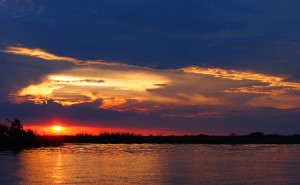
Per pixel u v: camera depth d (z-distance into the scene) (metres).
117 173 21.77
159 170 23.16
